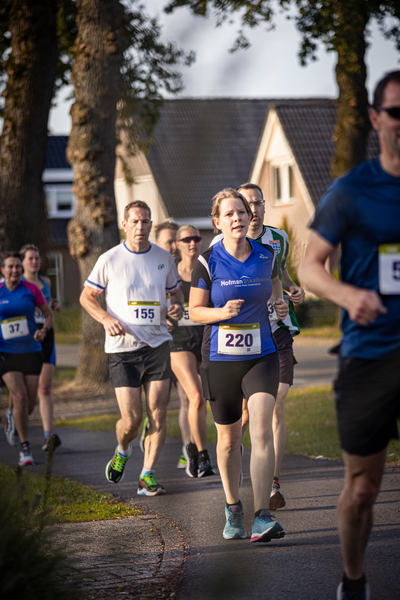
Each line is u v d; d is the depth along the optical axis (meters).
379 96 8.20
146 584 10.46
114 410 34.59
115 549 11.77
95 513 14.82
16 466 10.06
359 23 52.84
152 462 17.08
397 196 8.18
